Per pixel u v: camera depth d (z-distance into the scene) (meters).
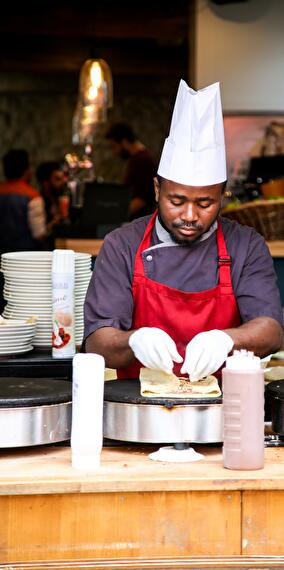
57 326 2.33
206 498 1.67
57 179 7.67
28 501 1.66
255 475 1.67
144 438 1.79
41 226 6.47
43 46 10.39
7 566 1.65
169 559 1.67
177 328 2.16
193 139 1.99
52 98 11.59
